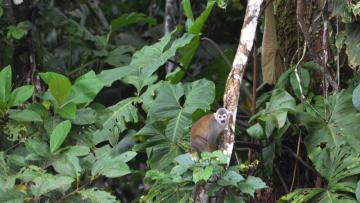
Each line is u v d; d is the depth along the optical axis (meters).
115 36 14.42
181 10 14.58
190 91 10.18
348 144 9.31
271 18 10.56
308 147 9.50
